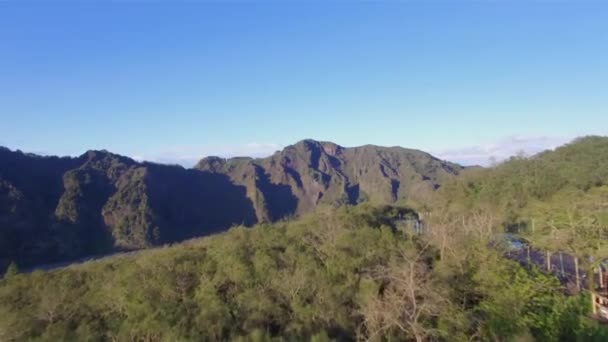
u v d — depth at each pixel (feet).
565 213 141.08
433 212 194.59
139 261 122.11
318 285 95.55
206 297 95.40
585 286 112.78
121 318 96.32
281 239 128.88
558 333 71.92
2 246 315.37
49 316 99.50
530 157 302.86
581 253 114.73
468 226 131.54
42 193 402.11
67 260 344.08
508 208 210.59
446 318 78.54
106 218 407.23
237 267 104.17
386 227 132.16
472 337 77.15
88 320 97.91
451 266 93.35
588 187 214.90
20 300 109.29
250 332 86.94
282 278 98.43
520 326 72.59
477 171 323.57
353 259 103.60
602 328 71.10
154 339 89.25
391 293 83.51
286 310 94.38
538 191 229.25
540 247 132.77
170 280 102.53
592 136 301.63
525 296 77.30
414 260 89.92
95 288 111.24
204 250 133.18
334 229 134.10
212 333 86.53
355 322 90.33
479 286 86.63
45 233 356.59
